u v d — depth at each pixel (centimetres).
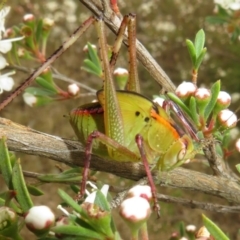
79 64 135
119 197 48
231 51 129
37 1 145
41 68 50
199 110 50
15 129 49
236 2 61
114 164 50
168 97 51
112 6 50
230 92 127
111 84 49
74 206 45
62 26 144
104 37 50
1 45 50
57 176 52
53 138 50
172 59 139
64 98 59
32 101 59
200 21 138
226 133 53
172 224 101
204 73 132
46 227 46
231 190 50
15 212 46
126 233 103
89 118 50
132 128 50
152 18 146
